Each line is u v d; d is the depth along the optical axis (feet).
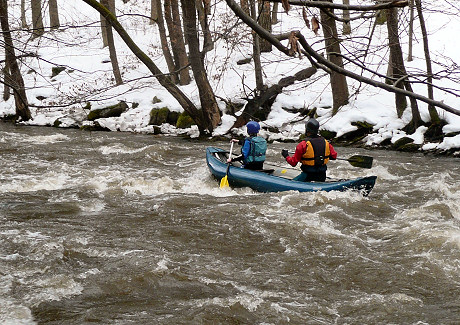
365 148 47.34
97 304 15.26
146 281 16.90
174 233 21.66
